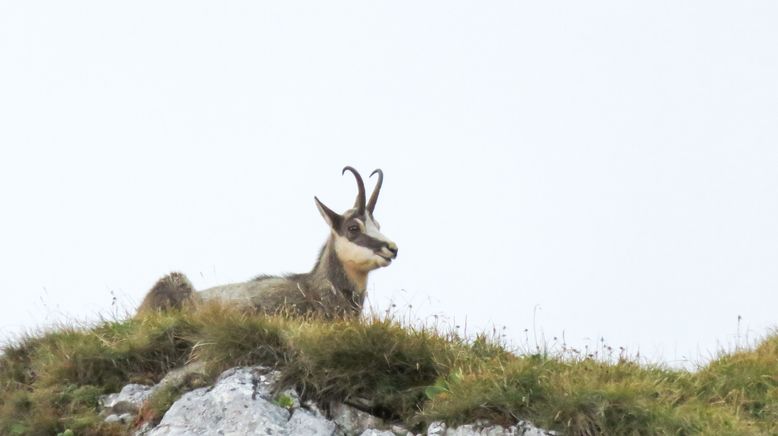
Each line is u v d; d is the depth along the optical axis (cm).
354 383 4016
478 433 3694
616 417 3706
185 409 3950
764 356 4688
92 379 4388
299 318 4566
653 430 3672
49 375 4400
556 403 3738
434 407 3838
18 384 4531
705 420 3803
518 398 3759
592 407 3716
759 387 4441
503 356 4384
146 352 4441
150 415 4066
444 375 4034
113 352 4438
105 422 4084
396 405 3981
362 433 3844
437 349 4184
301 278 5741
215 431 3816
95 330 4747
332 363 4044
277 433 3784
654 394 3966
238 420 3831
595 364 4225
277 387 4000
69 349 4519
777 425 3991
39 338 4856
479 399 3762
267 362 4131
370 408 3994
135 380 4353
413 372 4100
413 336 4184
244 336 4184
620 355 4412
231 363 4162
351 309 5534
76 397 4238
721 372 4562
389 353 4078
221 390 3953
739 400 4275
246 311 4869
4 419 4200
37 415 4150
